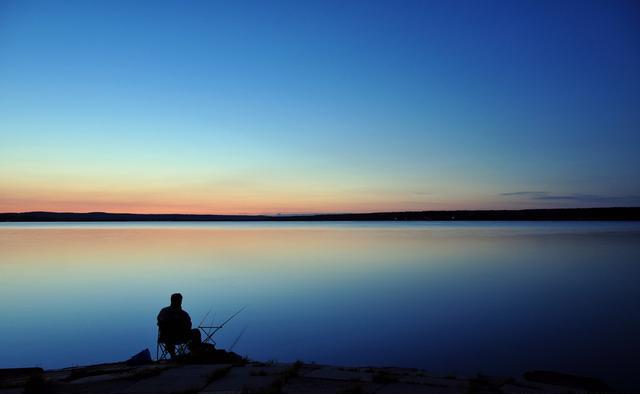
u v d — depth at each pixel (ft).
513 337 50.03
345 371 25.11
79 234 343.67
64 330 55.88
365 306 68.39
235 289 85.10
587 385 25.82
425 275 102.78
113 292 82.33
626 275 100.17
